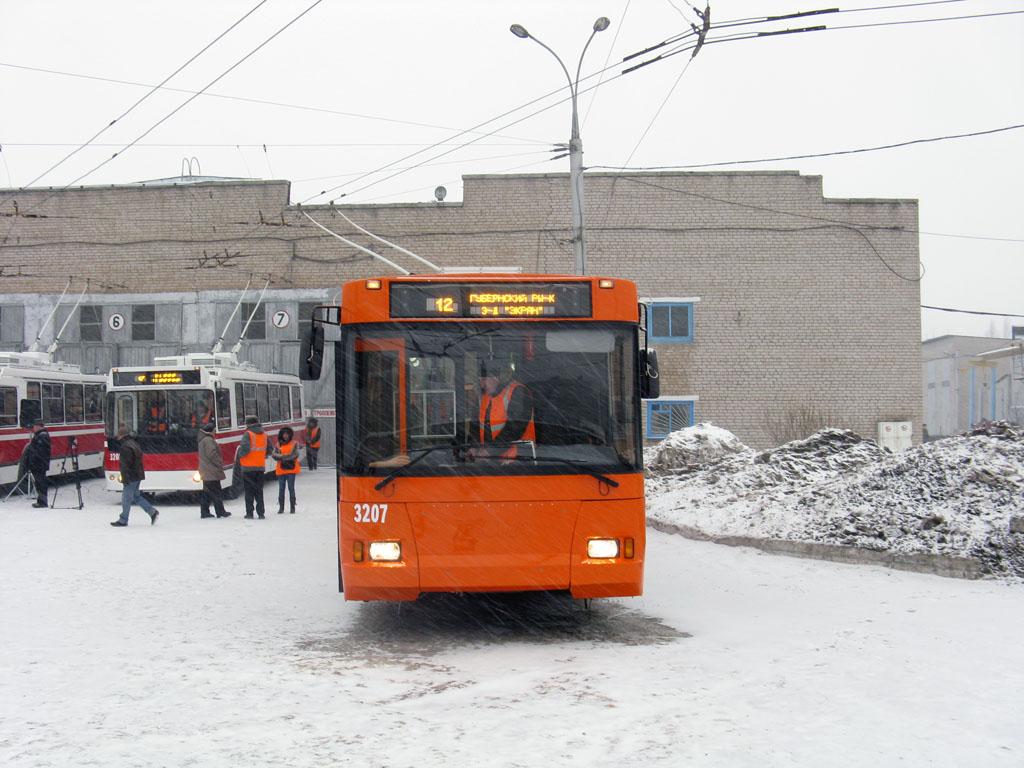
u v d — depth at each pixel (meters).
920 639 7.30
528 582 7.28
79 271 30.91
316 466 29.19
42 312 30.88
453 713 5.34
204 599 9.33
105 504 20.08
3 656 6.73
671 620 8.40
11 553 12.38
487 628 8.08
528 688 5.95
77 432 25.41
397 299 7.56
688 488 16.91
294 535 14.55
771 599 9.32
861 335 30.41
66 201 30.97
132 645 7.21
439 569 7.25
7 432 21.59
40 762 4.41
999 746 4.73
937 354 57.69
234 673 6.32
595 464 7.42
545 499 7.35
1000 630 7.62
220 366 21.80
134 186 30.95
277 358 30.50
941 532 10.93
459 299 7.59
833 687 5.90
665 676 6.27
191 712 5.32
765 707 5.46
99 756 4.50
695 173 30.28
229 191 30.73
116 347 30.77
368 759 4.49
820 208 30.38
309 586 10.15
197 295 30.72
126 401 19.41
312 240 30.61
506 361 7.54
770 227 30.38
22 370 22.44
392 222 30.36
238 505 19.62
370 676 6.29
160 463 19.14
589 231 30.09
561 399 7.52
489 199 30.23
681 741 4.81
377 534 7.28
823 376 30.28
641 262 30.16
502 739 4.83
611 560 7.35
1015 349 50.34
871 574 10.52
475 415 7.44
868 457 15.96
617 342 7.65
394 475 7.30
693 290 30.22
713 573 10.98
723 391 30.19
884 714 5.30
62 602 9.02
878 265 30.47
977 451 12.35
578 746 4.72
